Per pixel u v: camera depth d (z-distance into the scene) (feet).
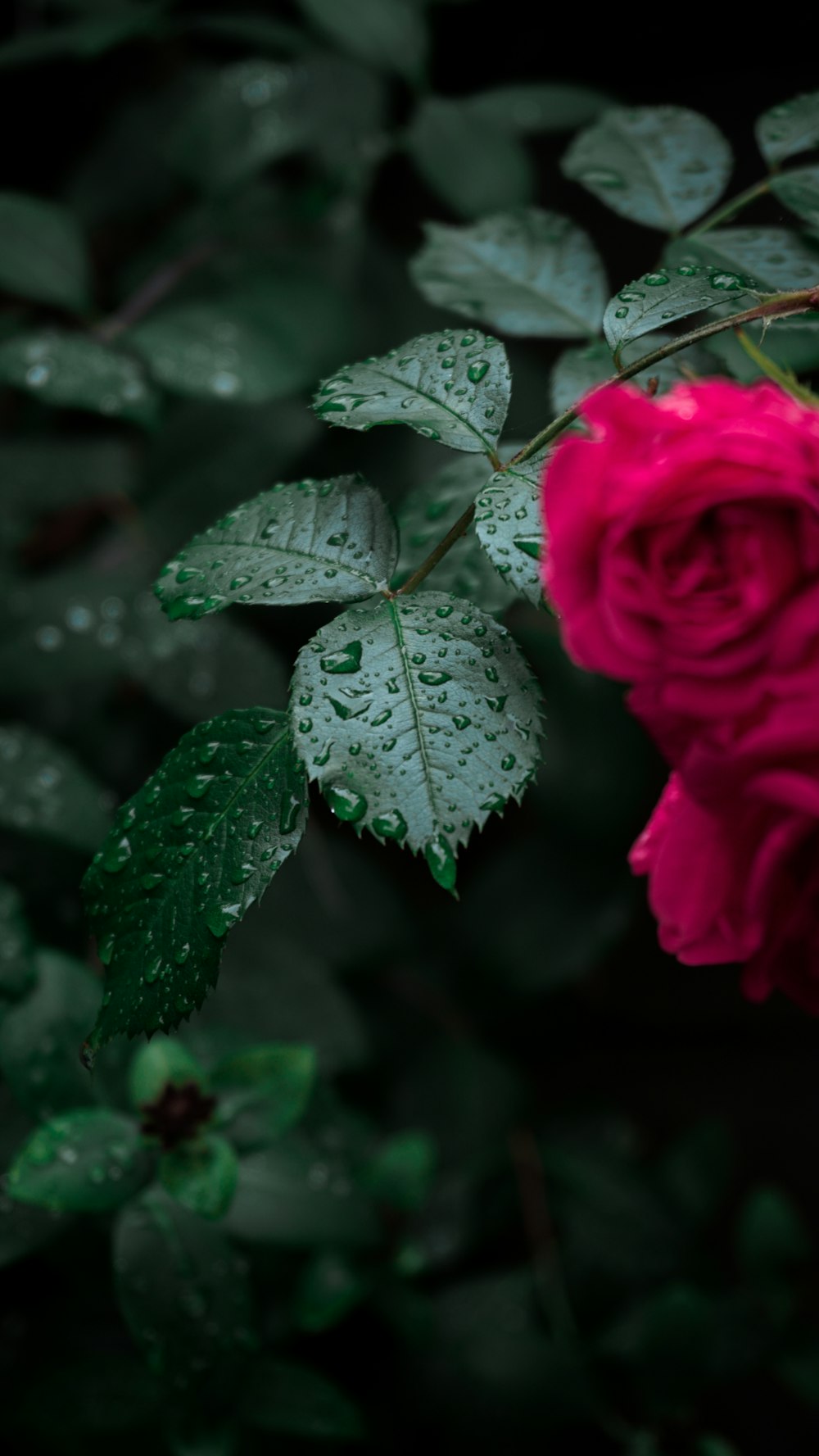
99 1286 2.13
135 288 2.66
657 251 3.15
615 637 1.51
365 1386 2.42
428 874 3.10
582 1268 2.73
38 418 2.72
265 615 2.67
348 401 1.68
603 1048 3.46
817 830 1.52
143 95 2.75
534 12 3.26
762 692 1.51
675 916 1.57
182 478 2.40
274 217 2.63
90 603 2.25
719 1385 2.68
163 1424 2.07
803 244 1.82
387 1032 2.69
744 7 3.16
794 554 1.51
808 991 1.58
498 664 1.61
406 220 3.16
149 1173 1.93
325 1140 2.10
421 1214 2.61
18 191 2.90
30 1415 2.08
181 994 1.59
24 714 2.39
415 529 1.84
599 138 1.91
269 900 2.48
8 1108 2.05
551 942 2.67
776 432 1.52
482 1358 2.45
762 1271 2.73
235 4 2.89
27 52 2.49
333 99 2.62
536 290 1.89
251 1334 1.92
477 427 1.67
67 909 2.22
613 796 2.59
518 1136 2.74
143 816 1.62
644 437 1.52
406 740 1.58
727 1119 3.46
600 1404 2.47
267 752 1.63
